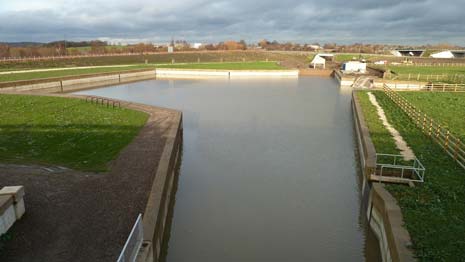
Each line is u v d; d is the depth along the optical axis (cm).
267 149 2508
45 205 1260
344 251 1366
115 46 13700
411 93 4169
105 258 997
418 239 1069
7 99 3288
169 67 8000
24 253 1001
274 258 1310
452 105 3328
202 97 4716
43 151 1853
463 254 994
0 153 1797
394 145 2062
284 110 3862
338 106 4162
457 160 1756
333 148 2553
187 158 2317
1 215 1049
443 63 9544
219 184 1922
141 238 1030
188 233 1464
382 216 1316
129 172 1584
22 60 7706
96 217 1196
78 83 5681
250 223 1538
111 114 2733
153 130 2278
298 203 1723
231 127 3097
